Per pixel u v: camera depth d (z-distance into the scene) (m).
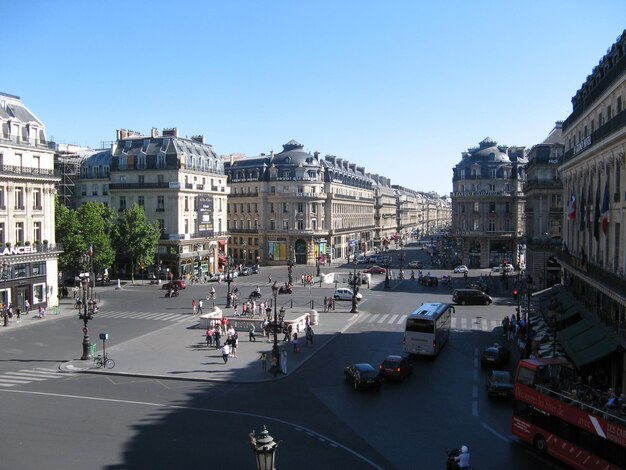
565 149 57.78
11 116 65.44
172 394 34.34
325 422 29.47
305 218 125.31
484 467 24.20
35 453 24.92
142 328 55.56
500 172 120.00
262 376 38.25
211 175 108.38
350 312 65.88
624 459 21.22
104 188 104.56
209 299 75.19
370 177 195.88
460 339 51.03
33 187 66.62
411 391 35.31
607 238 38.31
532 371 26.75
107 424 28.78
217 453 25.05
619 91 36.53
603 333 36.28
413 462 24.42
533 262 84.50
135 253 88.88
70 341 49.25
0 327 55.41
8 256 61.31
